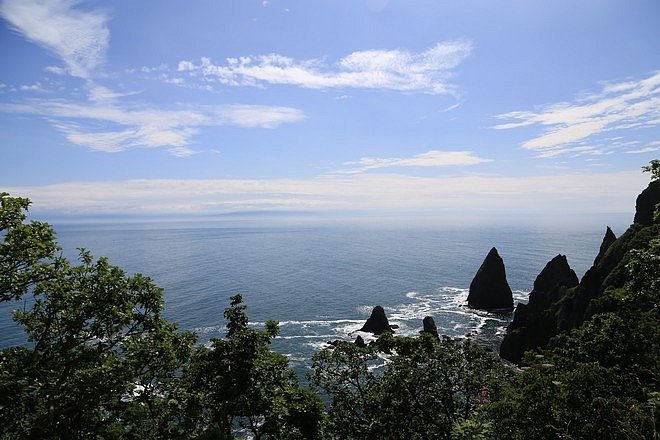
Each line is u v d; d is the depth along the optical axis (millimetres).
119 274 19953
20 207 17625
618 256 57938
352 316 89062
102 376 16562
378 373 50344
